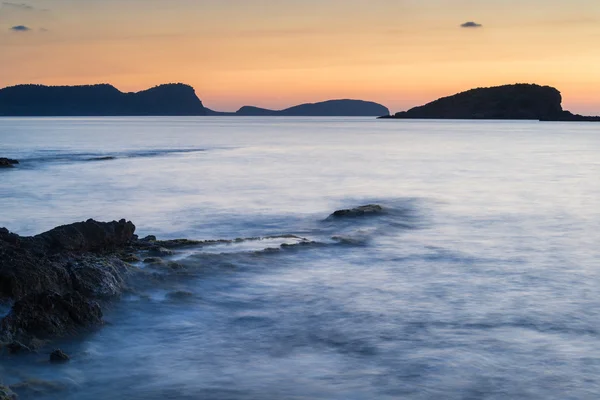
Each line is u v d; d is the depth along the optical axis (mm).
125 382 8578
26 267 11281
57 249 14156
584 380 8578
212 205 27766
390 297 12609
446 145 86812
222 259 14852
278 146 85750
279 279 13891
